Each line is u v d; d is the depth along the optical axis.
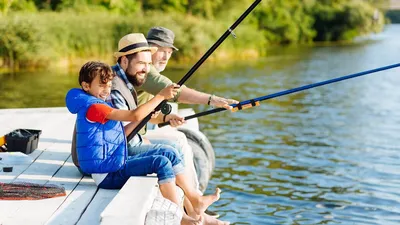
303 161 10.27
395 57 30.56
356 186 8.88
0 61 22.27
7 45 22.27
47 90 17.81
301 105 16.16
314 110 15.41
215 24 29.31
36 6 29.53
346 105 16.20
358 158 10.47
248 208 7.97
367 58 30.06
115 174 5.04
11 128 7.39
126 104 5.31
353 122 13.81
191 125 8.02
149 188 4.69
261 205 8.08
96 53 24.75
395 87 19.72
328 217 7.66
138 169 4.99
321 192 8.62
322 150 11.05
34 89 17.97
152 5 33.56
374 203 8.16
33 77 20.58
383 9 55.19
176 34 26.58
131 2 32.03
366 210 7.91
